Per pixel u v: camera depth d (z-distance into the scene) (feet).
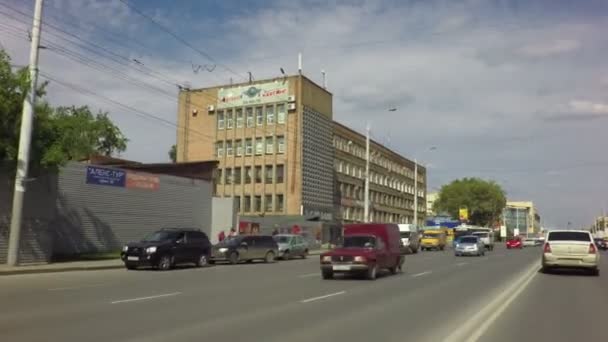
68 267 79.77
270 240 117.50
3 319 36.76
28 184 83.66
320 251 172.76
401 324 36.96
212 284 63.10
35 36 76.48
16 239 76.84
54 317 37.81
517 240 269.44
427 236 222.69
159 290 55.72
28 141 76.48
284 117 207.51
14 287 56.80
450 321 38.40
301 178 203.00
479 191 374.22
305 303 46.98
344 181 246.47
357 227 85.40
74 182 105.29
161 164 152.87
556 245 81.51
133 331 33.01
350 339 31.73
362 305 46.19
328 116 225.15
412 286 62.69
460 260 126.11
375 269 72.28
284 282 66.54
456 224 320.29
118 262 92.17
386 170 303.48
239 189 213.87
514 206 590.55
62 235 102.22
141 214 119.85
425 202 375.66
